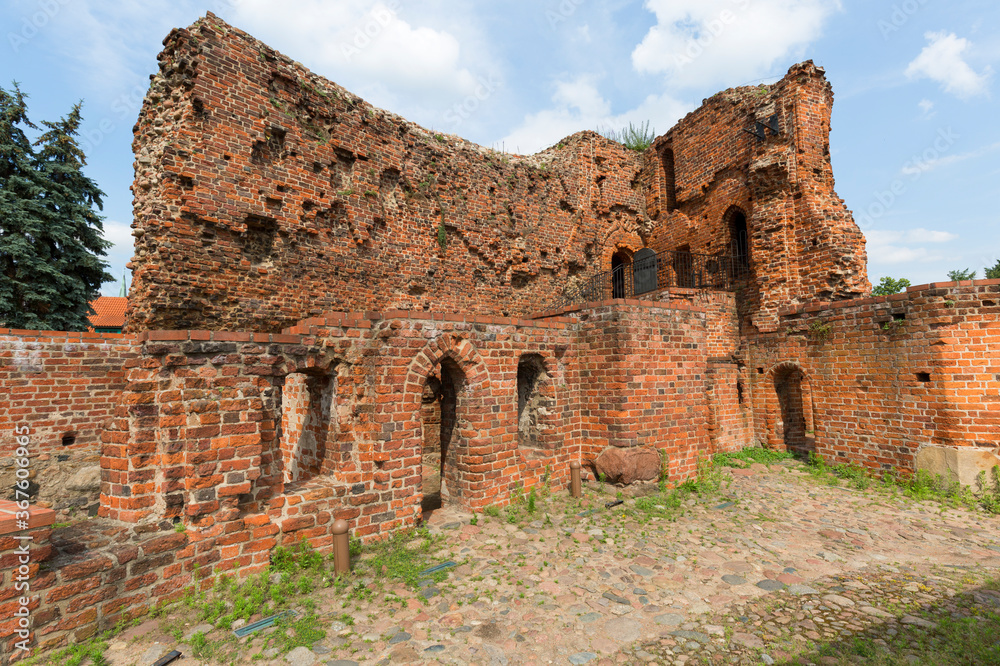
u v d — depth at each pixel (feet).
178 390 17.46
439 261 53.52
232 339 18.89
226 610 16.39
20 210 52.39
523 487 29.66
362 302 46.34
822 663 13.74
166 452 17.02
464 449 27.78
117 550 15.34
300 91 42.14
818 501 30.94
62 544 15.21
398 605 17.44
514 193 61.31
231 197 36.99
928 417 32.91
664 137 69.36
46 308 54.90
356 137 46.26
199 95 35.55
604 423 32.14
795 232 49.34
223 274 36.76
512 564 21.01
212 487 17.79
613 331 31.68
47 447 30.58
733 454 45.21
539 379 32.32
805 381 48.57
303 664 13.82
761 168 50.93
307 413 27.02
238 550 18.30
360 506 22.43
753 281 52.06
